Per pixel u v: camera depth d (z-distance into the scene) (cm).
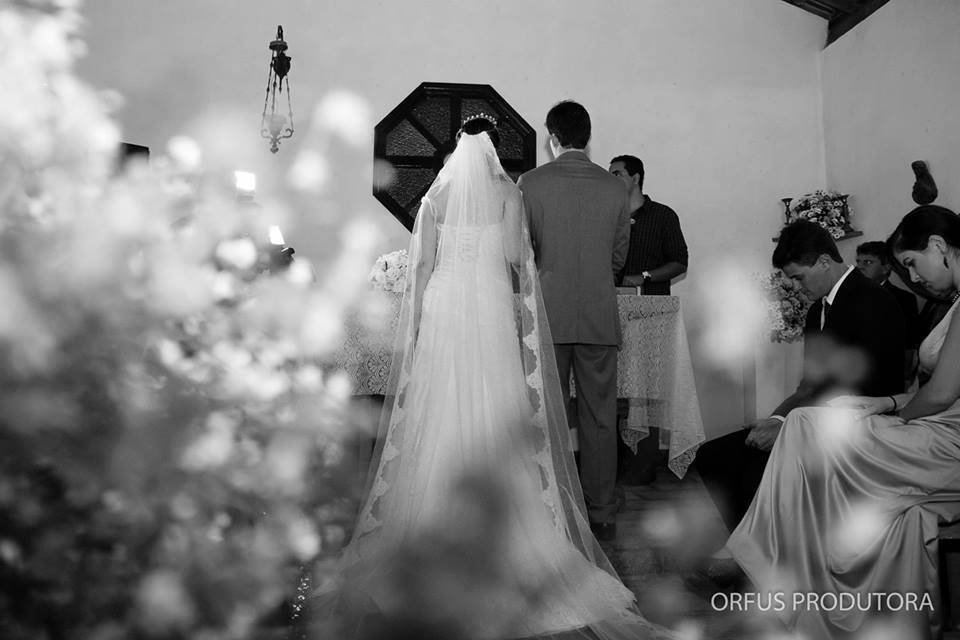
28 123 55
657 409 387
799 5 640
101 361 52
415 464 261
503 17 624
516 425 260
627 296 380
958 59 482
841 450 225
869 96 577
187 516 54
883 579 210
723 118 637
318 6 606
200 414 55
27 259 50
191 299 56
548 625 224
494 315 279
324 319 65
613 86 630
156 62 587
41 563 51
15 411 46
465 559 97
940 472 215
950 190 488
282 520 60
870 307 270
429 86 614
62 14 60
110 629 52
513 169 620
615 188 345
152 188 59
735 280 581
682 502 423
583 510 288
